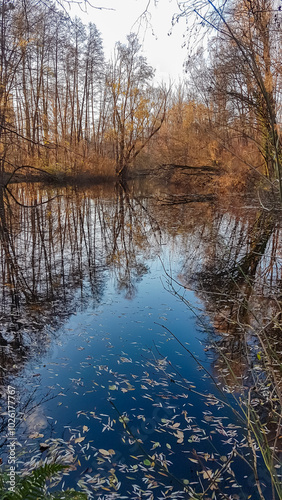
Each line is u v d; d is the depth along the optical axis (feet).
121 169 91.66
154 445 8.39
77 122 97.60
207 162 61.36
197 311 16.24
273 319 11.39
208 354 12.71
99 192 68.64
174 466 7.81
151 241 29.78
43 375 11.23
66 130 92.27
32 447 8.27
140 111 83.15
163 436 8.70
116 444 8.40
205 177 63.72
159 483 7.36
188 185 71.87
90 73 95.40
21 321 15.03
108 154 104.63
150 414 9.48
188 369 11.75
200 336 14.02
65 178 80.53
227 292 18.31
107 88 92.32
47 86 79.61
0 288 18.79
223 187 55.57
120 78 84.89
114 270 22.13
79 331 14.23
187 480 7.47
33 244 28.19
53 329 14.39
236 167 55.06
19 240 29.32
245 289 18.58
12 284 19.40
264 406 9.87
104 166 89.86
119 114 89.25
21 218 39.50
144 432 8.82
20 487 5.77
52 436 8.64
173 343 13.42
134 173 104.32
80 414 9.45
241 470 7.73
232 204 49.78
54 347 13.00
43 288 18.95
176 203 52.49
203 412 9.62
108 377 11.18
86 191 69.82
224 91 34.94
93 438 8.58
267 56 16.34
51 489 7.13
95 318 15.42
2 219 38.27
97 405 9.83
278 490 6.27
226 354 12.67
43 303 16.98
